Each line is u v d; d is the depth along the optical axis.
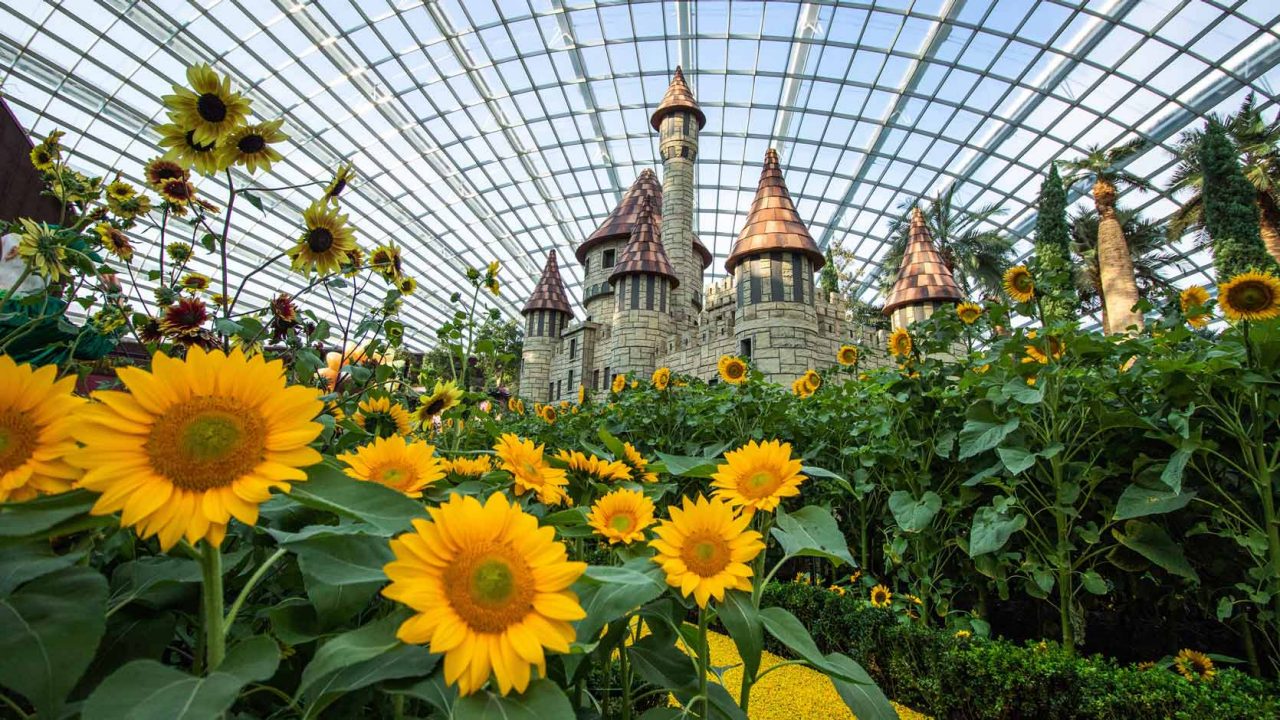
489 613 0.84
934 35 25.91
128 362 2.55
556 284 27.62
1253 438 2.84
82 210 2.89
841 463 4.80
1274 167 23.39
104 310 2.32
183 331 2.23
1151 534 2.94
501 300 48.19
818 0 25.69
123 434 0.75
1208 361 2.83
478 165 35.34
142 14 21.97
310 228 2.15
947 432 3.83
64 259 2.06
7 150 3.99
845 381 5.01
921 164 33.22
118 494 0.71
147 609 1.08
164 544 0.73
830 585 4.85
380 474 1.39
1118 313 22.83
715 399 5.53
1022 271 3.38
